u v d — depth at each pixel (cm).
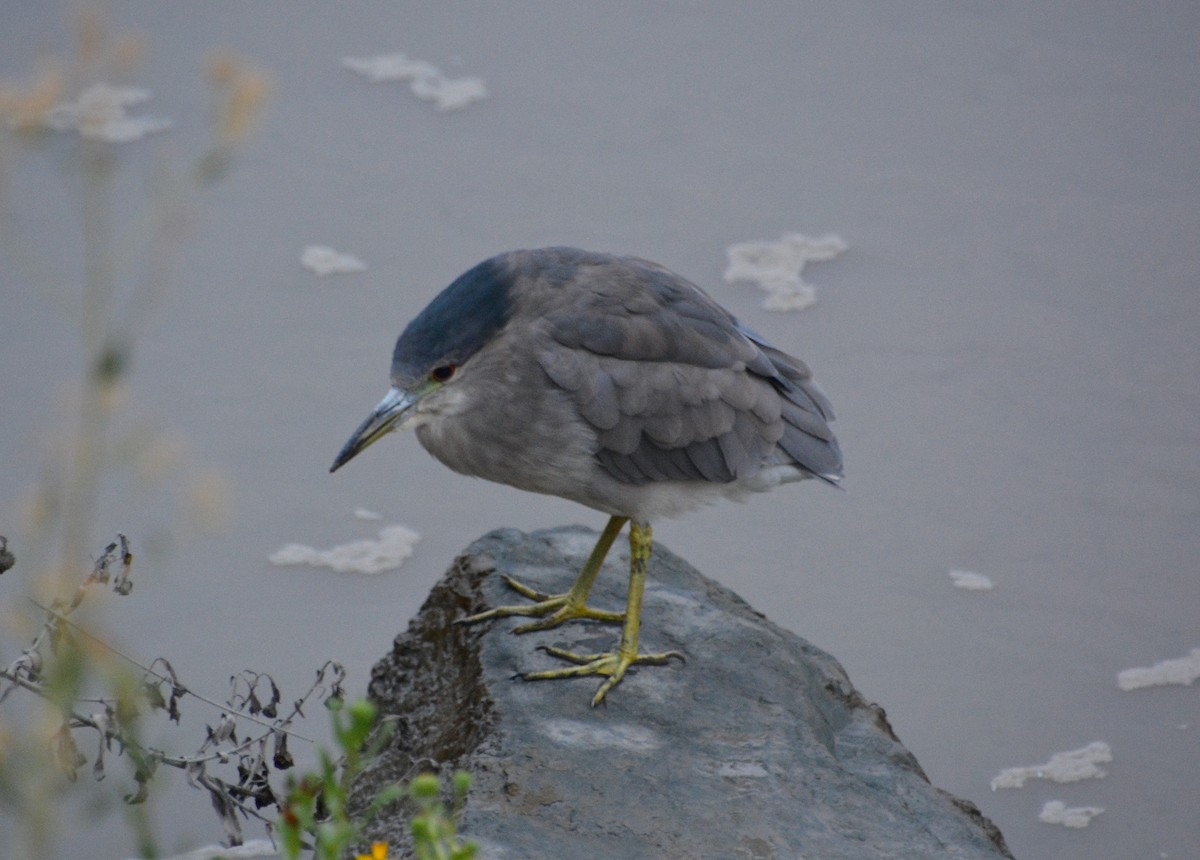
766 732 806
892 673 1122
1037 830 1016
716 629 886
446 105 1594
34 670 591
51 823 520
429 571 1184
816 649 923
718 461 850
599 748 777
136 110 1527
